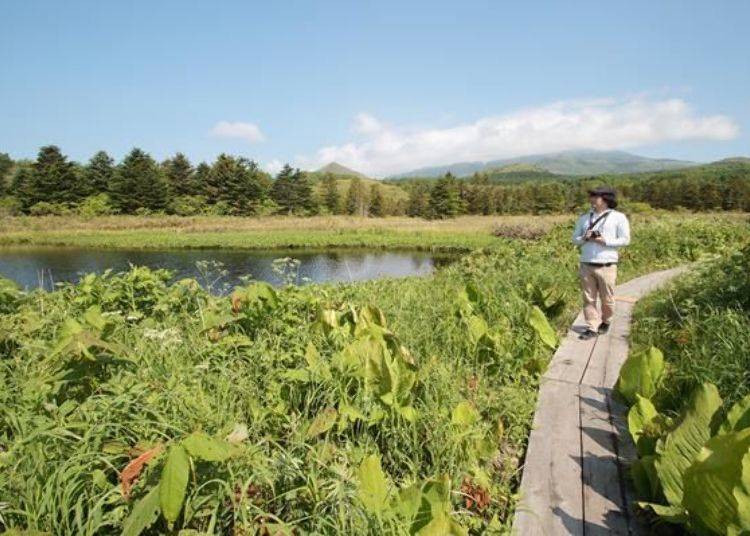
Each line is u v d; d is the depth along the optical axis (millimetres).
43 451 2291
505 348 4996
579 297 8289
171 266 25297
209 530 1942
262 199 71375
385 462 3135
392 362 3482
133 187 60625
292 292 5574
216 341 4402
